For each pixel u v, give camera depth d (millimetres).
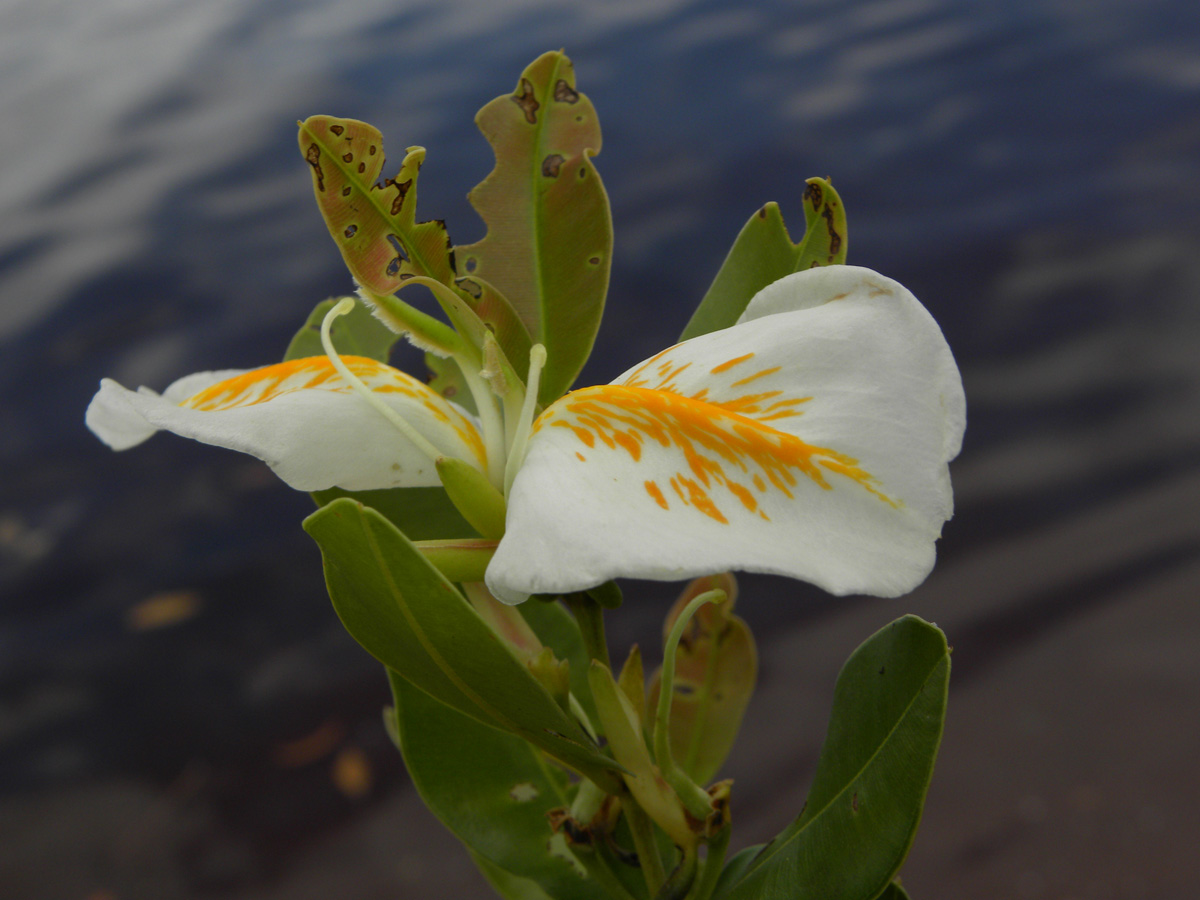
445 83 1679
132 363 1181
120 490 1057
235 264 1349
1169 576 798
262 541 969
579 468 221
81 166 1660
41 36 2207
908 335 223
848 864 231
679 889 241
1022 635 774
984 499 911
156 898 668
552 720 229
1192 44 1537
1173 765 652
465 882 657
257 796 732
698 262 1187
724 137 1454
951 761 688
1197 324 1049
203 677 830
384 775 739
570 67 242
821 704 745
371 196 233
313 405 240
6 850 713
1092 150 1331
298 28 2070
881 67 1604
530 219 244
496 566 215
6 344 1258
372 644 234
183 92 1847
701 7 1901
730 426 223
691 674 276
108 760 771
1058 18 1689
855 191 1314
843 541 216
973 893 601
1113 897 579
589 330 244
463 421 246
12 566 969
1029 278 1139
